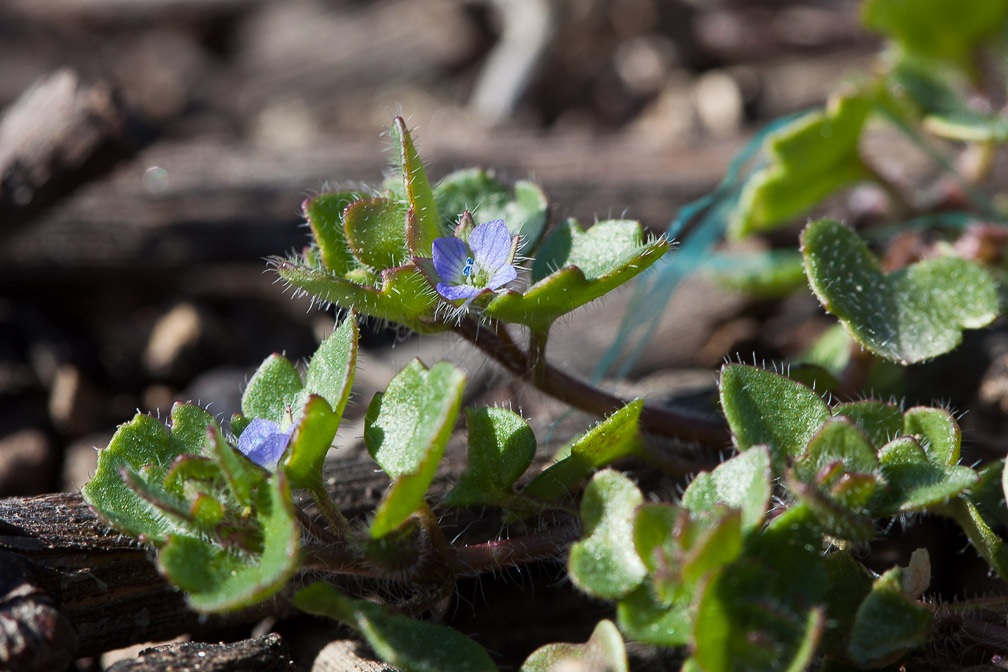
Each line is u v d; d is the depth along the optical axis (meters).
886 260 0.26
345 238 0.22
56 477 0.27
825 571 0.21
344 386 0.21
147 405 0.28
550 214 0.23
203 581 0.21
